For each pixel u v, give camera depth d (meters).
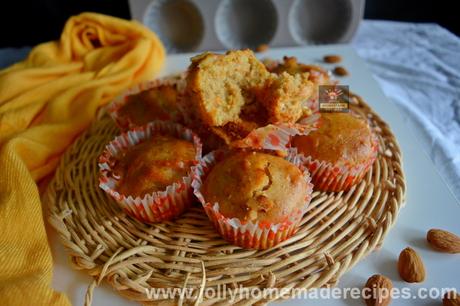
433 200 0.30
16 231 0.28
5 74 0.42
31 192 0.29
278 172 0.27
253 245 0.27
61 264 0.27
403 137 0.35
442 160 0.35
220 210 0.26
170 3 0.49
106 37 0.46
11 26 0.57
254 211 0.26
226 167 0.28
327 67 0.44
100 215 0.29
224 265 0.26
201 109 0.30
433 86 0.43
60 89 0.40
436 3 0.54
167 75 0.43
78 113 0.37
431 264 0.26
